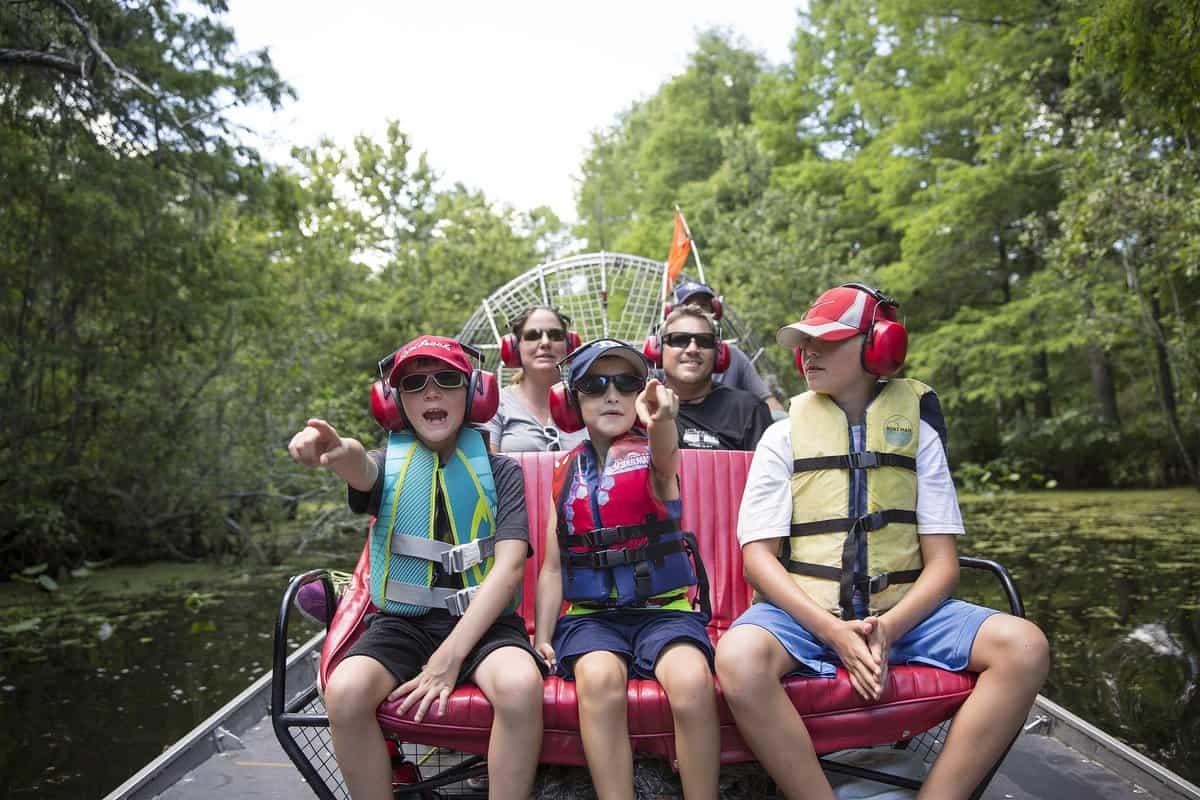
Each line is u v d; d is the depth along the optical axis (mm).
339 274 13859
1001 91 13961
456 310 16859
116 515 8508
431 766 2314
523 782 1862
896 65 17875
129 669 4613
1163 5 5629
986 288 16875
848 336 2176
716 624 2598
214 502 8703
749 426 3266
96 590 7148
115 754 3373
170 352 8742
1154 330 11844
